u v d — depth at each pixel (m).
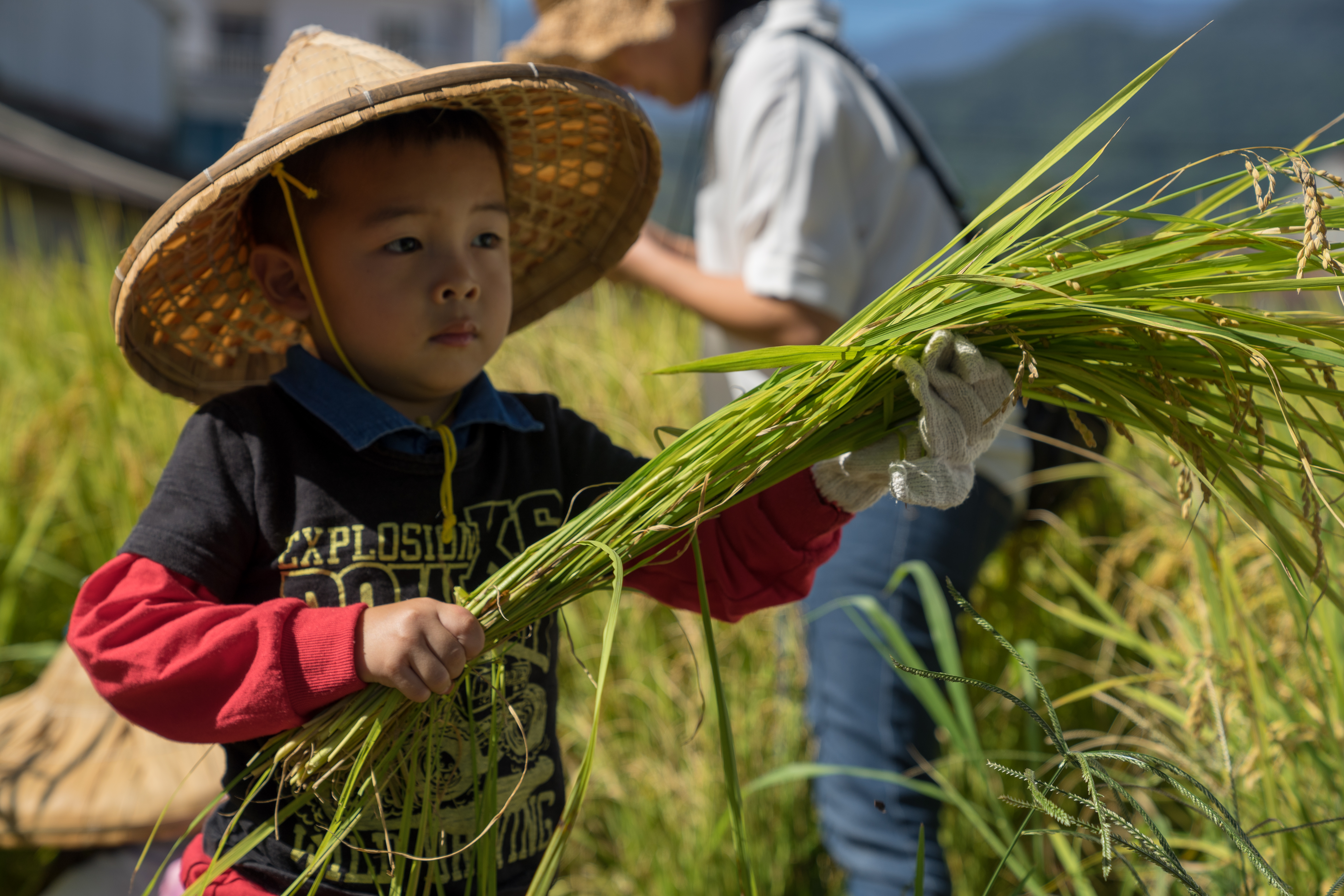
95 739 2.09
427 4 34.88
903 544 2.02
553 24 2.51
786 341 2.10
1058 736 1.09
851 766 2.02
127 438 3.30
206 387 1.62
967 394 1.10
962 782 2.34
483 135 1.39
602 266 1.77
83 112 24.62
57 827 1.91
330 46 1.42
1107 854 0.99
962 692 1.92
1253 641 1.74
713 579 1.38
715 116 2.28
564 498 1.48
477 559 1.35
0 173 10.38
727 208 2.26
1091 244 1.26
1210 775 1.67
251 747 1.32
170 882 1.48
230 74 37.19
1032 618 2.82
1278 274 1.05
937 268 1.18
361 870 1.22
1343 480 1.12
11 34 21.42
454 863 1.25
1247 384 1.08
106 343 3.74
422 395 1.40
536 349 3.67
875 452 1.19
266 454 1.30
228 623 1.14
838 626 2.05
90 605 1.21
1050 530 2.85
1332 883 1.46
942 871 1.98
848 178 2.11
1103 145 1.09
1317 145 1.08
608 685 2.70
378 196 1.30
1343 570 1.71
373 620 1.11
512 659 1.34
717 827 1.98
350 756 1.11
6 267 5.71
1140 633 2.54
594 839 2.55
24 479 3.26
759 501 1.34
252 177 1.20
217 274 1.50
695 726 2.47
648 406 3.30
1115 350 1.13
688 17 2.45
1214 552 1.68
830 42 2.15
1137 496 2.87
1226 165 10.59
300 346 1.39
